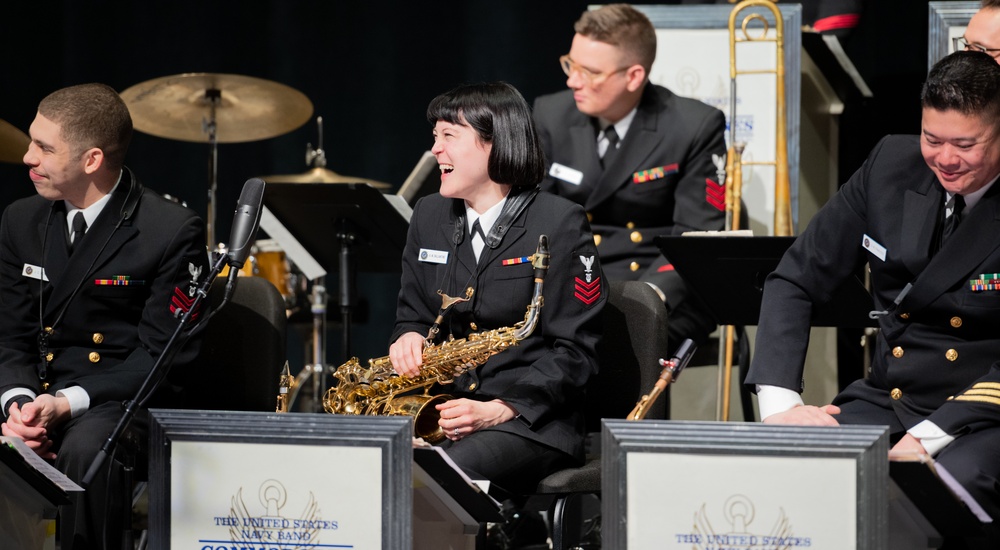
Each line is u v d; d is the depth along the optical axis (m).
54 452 9.98
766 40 14.50
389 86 19.91
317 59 20.02
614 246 13.60
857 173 9.26
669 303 12.60
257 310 11.05
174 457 7.92
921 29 16.81
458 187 9.70
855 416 8.98
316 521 7.76
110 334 10.34
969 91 7.96
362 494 7.71
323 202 12.62
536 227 9.70
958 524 7.44
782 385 8.92
